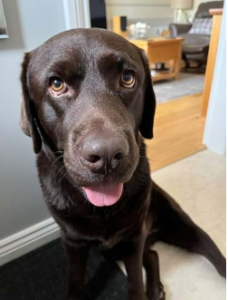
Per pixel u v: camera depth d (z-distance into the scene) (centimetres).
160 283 99
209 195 147
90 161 56
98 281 104
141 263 94
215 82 181
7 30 86
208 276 104
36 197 116
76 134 60
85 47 65
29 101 78
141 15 553
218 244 115
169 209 112
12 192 109
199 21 502
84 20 102
